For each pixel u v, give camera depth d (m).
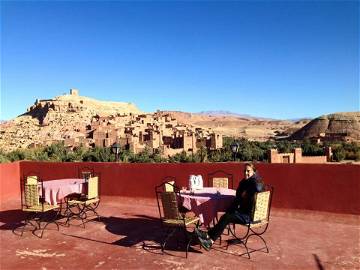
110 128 105.50
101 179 12.94
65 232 9.05
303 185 10.06
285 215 10.15
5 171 13.66
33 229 9.38
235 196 7.55
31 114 174.12
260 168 10.62
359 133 138.50
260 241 8.08
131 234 8.80
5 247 8.05
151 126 120.25
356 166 9.45
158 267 6.74
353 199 9.47
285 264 6.80
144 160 54.59
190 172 11.73
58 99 177.75
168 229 9.13
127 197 12.55
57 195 9.25
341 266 6.71
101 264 6.95
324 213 9.77
